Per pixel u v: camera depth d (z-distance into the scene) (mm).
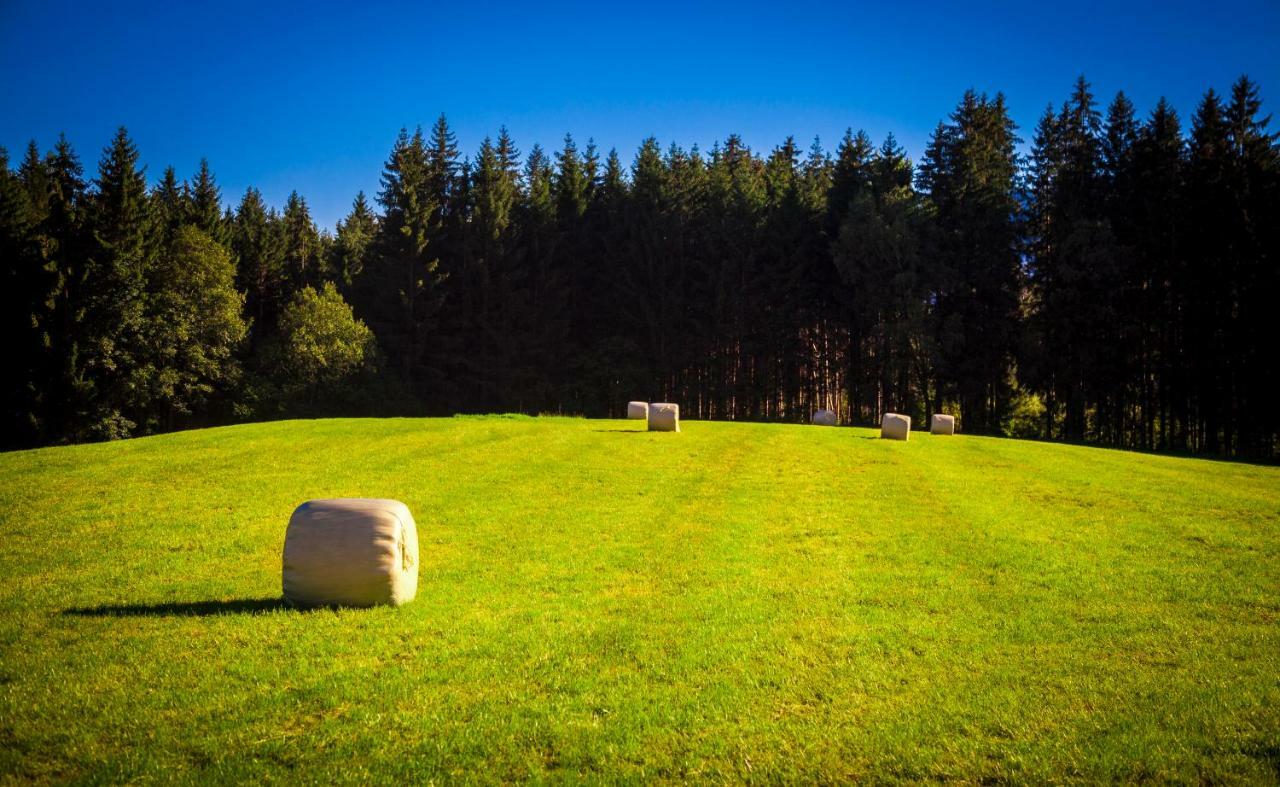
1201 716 7531
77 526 15258
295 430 29219
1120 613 10938
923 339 57688
